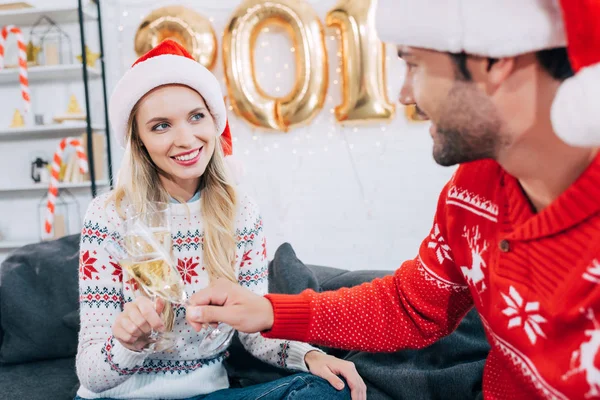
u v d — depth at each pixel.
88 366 1.07
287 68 3.25
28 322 1.84
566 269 0.60
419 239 3.25
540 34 0.54
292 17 2.92
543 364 0.63
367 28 2.86
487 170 0.77
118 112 1.25
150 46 2.99
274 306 0.90
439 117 0.64
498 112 0.60
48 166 3.40
